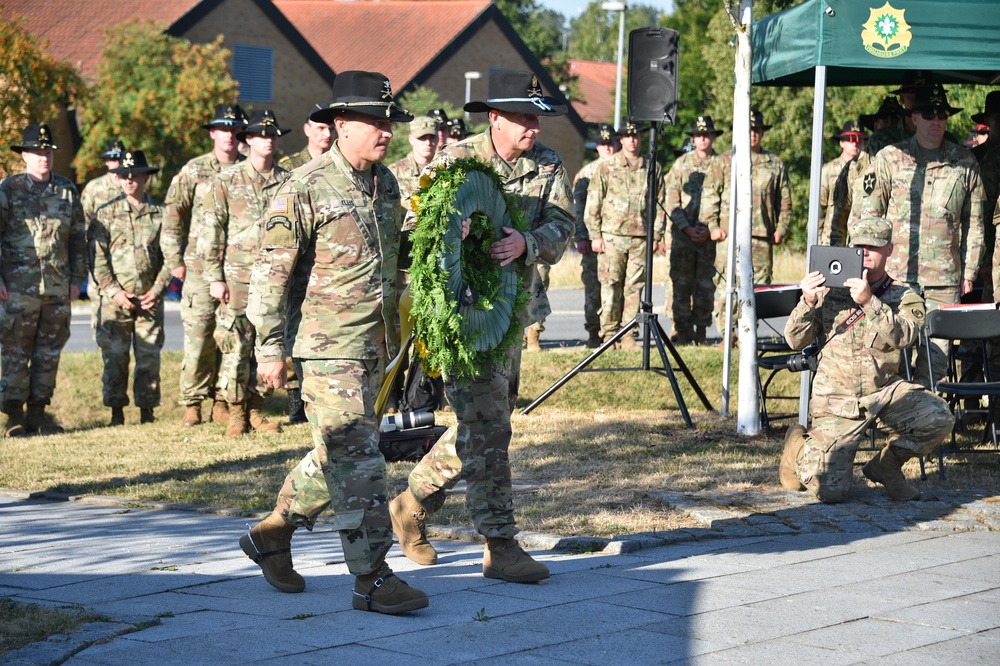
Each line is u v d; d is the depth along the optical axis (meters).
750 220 9.66
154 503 7.55
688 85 41.72
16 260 10.50
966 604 5.07
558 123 43.28
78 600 5.14
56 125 31.95
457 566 5.79
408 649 4.42
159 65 30.81
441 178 5.11
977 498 7.35
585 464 8.53
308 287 4.97
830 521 6.75
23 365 10.56
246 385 10.13
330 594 5.25
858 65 8.90
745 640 4.54
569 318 21.55
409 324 5.28
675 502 7.19
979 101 25.16
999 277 9.16
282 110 37.56
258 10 36.56
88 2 36.44
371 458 4.95
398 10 42.78
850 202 11.26
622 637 4.57
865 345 7.11
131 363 12.58
